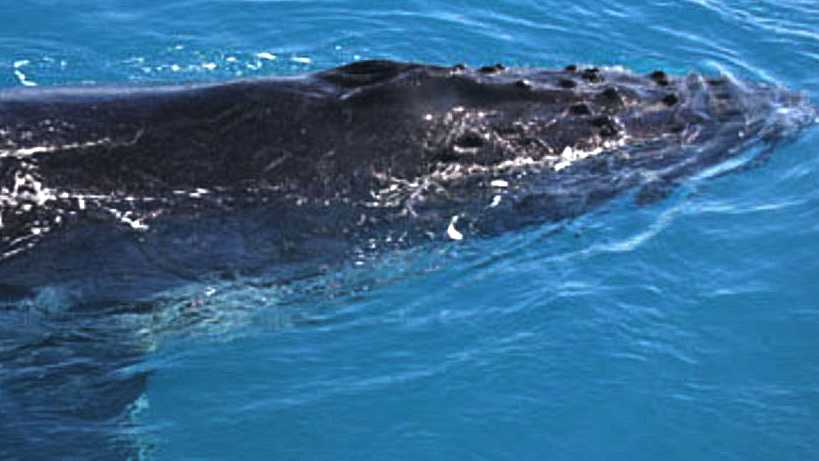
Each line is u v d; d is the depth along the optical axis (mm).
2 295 17094
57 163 17656
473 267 19516
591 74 21781
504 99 20281
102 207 17688
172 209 17938
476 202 19547
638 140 20984
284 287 18391
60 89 18844
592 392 17781
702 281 19922
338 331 18641
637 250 20219
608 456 16781
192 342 18203
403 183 19078
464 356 18312
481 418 17281
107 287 17578
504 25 28891
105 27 27906
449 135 19562
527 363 18219
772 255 20469
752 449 16938
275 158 18484
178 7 28938
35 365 16969
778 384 18109
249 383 17672
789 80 27109
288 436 16875
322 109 19031
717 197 21156
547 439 17031
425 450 16750
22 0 28797
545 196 20031
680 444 17016
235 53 27188
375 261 18891
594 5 29969
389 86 19609
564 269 19797
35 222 17359
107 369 17203
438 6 29531
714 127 21859
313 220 18469
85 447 15664
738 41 28750
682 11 29875
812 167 22000
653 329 19016
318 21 28594
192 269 17891
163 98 18688
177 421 16953
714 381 18109
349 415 17234
